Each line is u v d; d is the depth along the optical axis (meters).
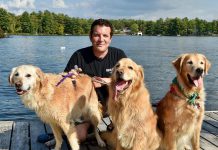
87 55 1.97
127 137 1.62
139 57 10.38
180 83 1.57
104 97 1.98
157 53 12.19
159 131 1.67
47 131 2.06
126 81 1.58
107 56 1.97
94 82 1.93
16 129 2.10
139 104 1.60
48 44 18.00
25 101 1.74
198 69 1.53
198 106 1.56
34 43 18.78
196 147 1.66
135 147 1.62
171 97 1.59
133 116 1.60
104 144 1.87
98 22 1.88
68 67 1.97
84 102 1.87
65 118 1.74
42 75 1.71
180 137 1.63
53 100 1.71
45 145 1.86
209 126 2.21
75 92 1.81
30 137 1.97
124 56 2.02
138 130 1.60
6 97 4.52
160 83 5.55
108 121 2.27
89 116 1.92
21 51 12.58
